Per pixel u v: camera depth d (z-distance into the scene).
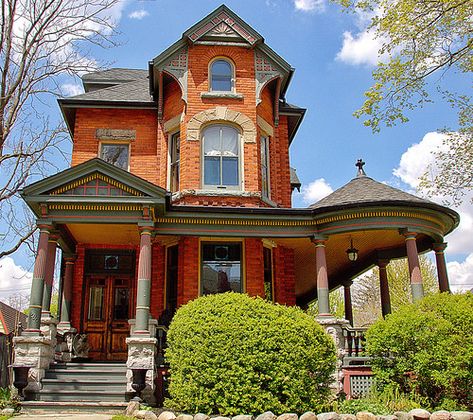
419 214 12.98
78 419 9.19
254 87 15.88
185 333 9.27
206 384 8.84
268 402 8.59
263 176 16.06
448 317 10.20
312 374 9.20
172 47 15.73
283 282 15.46
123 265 15.84
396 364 10.37
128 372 11.09
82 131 16.33
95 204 12.18
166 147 15.99
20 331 14.41
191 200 14.49
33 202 12.02
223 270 14.31
